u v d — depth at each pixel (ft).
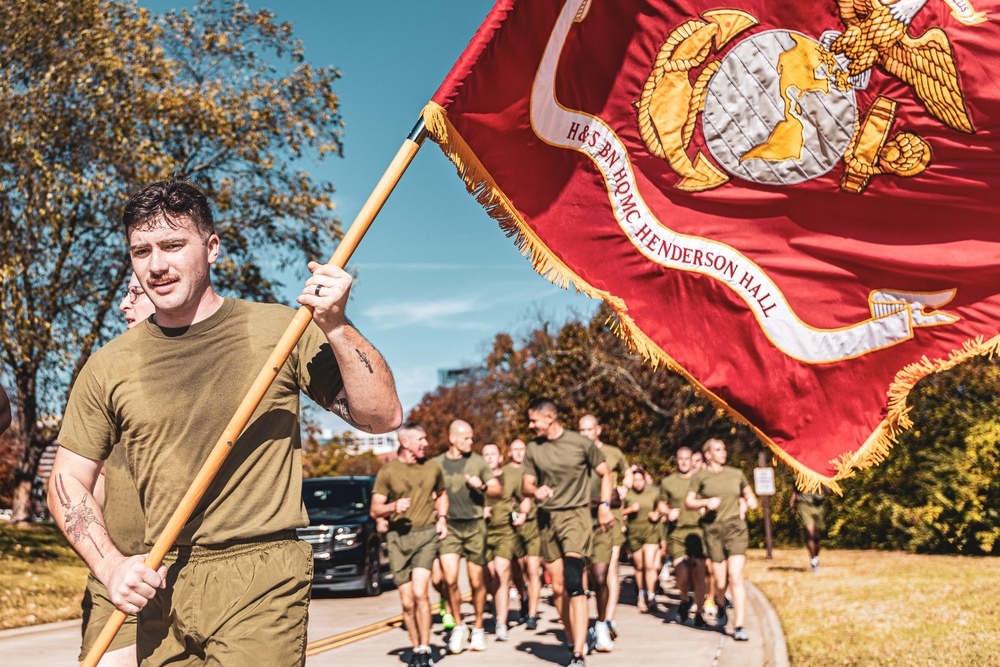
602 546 32.19
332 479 60.59
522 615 42.57
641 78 15.67
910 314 15.31
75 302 70.03
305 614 10.16
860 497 71.26
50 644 34.04
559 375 102.89
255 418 10.18
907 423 15.21
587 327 103.35
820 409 15.47
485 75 14.84
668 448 103.09
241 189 77.41
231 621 9.76
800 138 15.51
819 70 15.44
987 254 15.12
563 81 15.38
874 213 15.43
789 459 15.43
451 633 34.17
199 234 10.28
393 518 29.48
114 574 9.57
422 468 29.58
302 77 77.15
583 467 28.25
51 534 79.92
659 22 15.66
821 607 37.81
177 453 10.06
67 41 66.80
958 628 29.12
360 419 10.21
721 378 15.61
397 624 41.98
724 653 31.01
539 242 15.46
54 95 64.80
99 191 65.26
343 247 11.34
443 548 33.09
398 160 12.23
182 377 10.15
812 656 26.84
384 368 10.04
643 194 15.67
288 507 10.21
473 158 15.02
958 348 15.14
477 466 34.96
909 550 67.56
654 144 15.70
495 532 36.65
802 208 15.57
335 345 9.86
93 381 10.25
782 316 15.55
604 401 101.04
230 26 76.33
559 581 28.48
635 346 15.65
